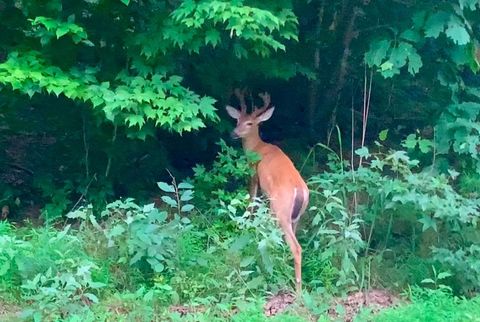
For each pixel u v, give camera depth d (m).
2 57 8.64
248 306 6.74
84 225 7.73
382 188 7.77
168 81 7.96
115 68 8.53
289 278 7.41
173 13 7.57
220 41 7.84
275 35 8.79
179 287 6.94
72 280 6.45
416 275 7.57
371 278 7.55
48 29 7.48
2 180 9.43
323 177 8.48
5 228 7.80
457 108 8.98
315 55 10.20
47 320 6.21
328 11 9.96
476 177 8.97
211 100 7.99
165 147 10.16
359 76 10.51
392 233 8.24
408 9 9.25
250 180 8.47
